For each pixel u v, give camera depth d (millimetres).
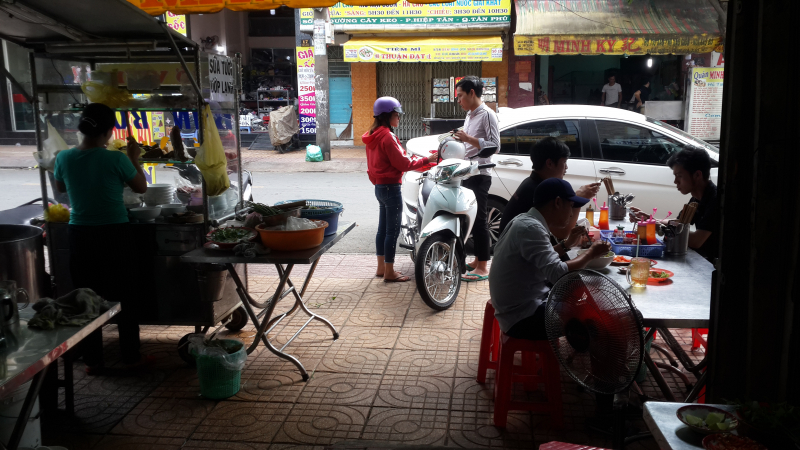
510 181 6328
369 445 3082
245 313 4570
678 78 15094
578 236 3102
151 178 4848
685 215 3654
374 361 4051
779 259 2025
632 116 6332
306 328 4617
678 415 1945
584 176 6270
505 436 3160
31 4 3488
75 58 4312
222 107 4379
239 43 18750
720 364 2225
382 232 5730
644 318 2615
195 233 4047
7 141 16828
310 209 4062
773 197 2006
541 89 15789
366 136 5402
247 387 3715
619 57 15984
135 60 4105
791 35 1931
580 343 2455
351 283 5684
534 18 12133
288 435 3186
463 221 5090
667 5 12266
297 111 17469
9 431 2594
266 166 13312
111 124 3775
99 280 3803
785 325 2041
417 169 5477
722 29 9164
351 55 13383
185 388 3727
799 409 1805
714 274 2229
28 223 4723
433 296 5066
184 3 5062
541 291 3156
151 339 4504
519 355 4254
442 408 3443
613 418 2869
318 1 4867
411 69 16125
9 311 2383
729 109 2104
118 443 3125
